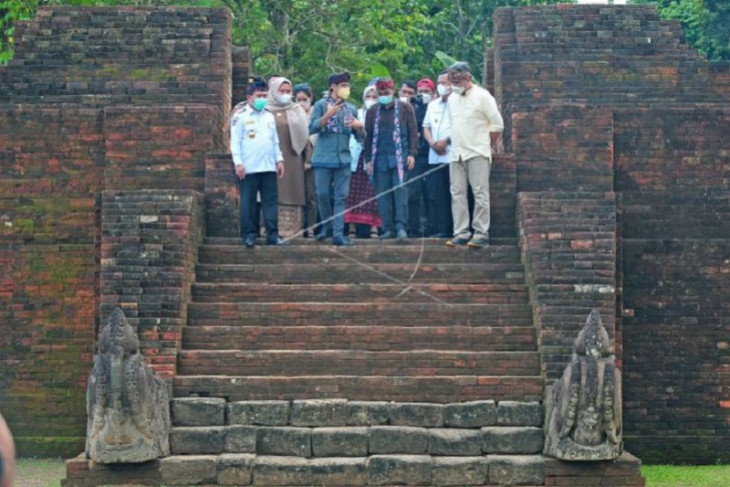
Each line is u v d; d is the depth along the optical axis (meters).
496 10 18.08
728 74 17.28
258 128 15.46
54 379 15.84
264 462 12.36
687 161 16.28
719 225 16.20
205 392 13.23
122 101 17.20
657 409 15.76
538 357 13.61
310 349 13.95
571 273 14.10
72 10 17.59
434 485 12.32
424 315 14.34
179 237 14.36
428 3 39.78
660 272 15.95
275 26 31.69
